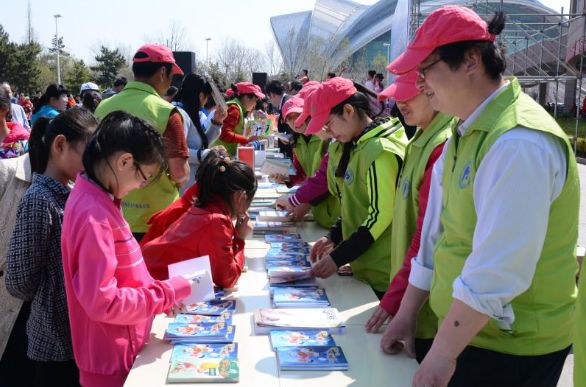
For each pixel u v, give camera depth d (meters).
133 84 3.04
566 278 1.44
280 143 6.70
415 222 2.03
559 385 3.12
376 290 2.34
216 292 2.19
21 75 38.38
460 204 1.46
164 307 1.71
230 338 1.77
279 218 3.33
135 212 3.01
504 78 1.49
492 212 1.30
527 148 1.28
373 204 2.23
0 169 2.53
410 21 12.79
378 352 1.71
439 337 1.37
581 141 13.62
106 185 1.65
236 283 2.25
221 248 2.16
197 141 4.02
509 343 1.44
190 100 4.02
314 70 36.25
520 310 1.43
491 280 1.29
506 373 1.46
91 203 1.60
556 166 1.31
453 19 1.39
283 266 2.46
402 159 2.25
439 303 1.57
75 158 2.02
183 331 1.80
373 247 2.33
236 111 5.94
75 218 1.59
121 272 1.67
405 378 1.56
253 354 1.69
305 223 3.34
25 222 1.95
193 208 2.26
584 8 13.25
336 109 2.37
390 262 2.32
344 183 2.46
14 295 2.00
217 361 1.62
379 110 2.50
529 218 1.27
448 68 1.41
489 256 1.29
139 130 1.62
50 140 2.01
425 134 1.99
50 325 2.01
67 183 2.10
